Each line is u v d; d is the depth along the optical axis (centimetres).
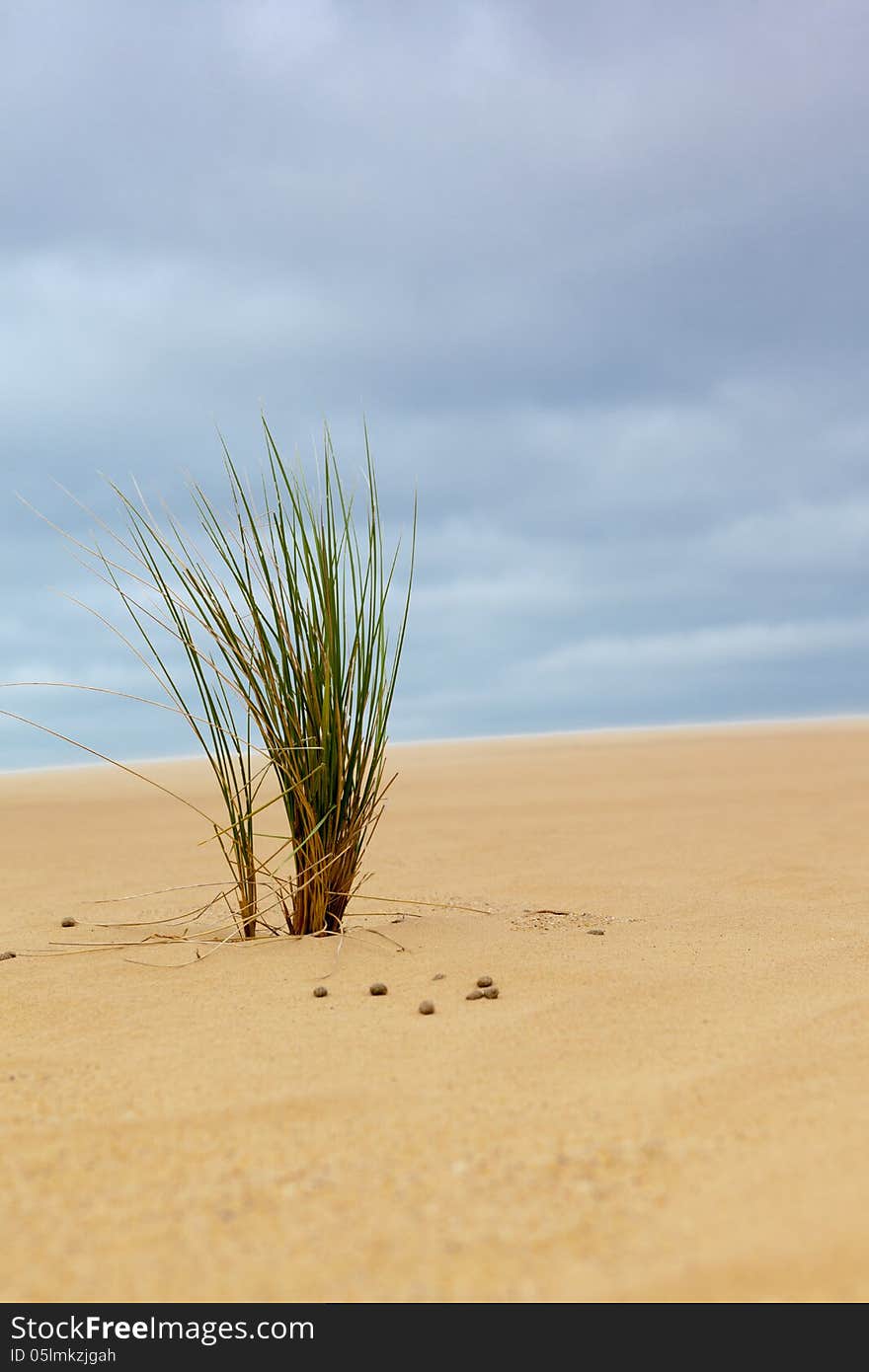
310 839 137
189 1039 110
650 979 121
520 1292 75
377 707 140
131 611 133
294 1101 99
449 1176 89
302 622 137
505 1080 101
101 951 136
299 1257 81
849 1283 75
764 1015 112
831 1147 91
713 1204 86
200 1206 88
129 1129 96
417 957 129
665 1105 97
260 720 136
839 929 144
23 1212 87
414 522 141
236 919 139
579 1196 87
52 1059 107
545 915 150
